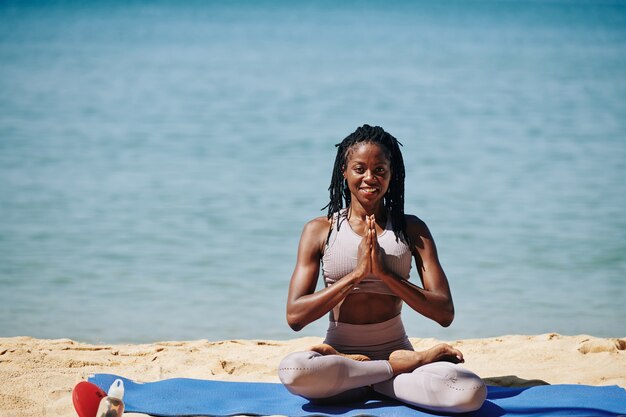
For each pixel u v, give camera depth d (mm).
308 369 4734
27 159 20062
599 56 52812
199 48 58094
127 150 21719
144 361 6531
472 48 58844
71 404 4938
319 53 54906
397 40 65875
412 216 5293
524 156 20750
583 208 14844
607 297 9844
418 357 4910
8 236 12672
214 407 4957
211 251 11945
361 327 5098
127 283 10375
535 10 116938
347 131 25484
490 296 9844
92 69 44594
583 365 6238
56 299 9711
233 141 23422
